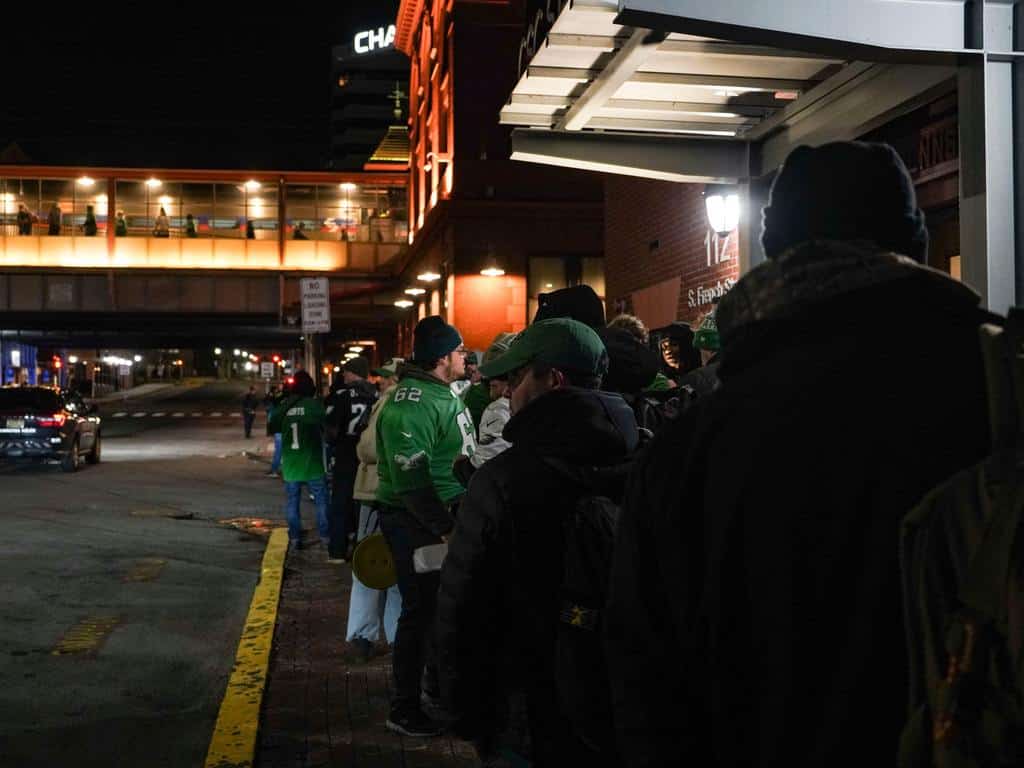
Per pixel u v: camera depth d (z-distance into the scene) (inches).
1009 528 46.6
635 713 65.8
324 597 343.0
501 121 303.0
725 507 59.3
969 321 57.2
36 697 231.5
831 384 57.0
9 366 2869.1
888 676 53.4
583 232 1168.8
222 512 578.2
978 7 189.2
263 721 215.2
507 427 118.7
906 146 285.9
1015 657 45.5
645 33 223.9
